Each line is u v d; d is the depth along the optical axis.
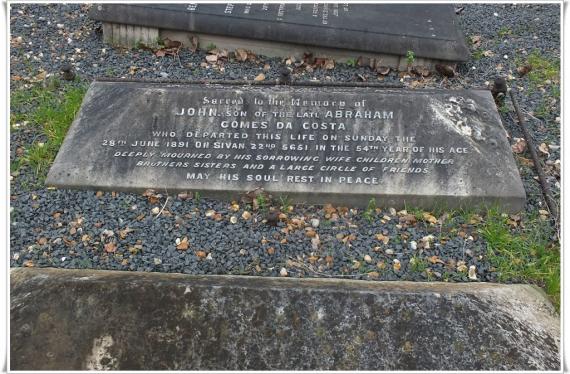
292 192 2.06
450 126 2.15
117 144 2.13
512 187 2.05
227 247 1.92
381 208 2.08
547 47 2.96
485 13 3.27
